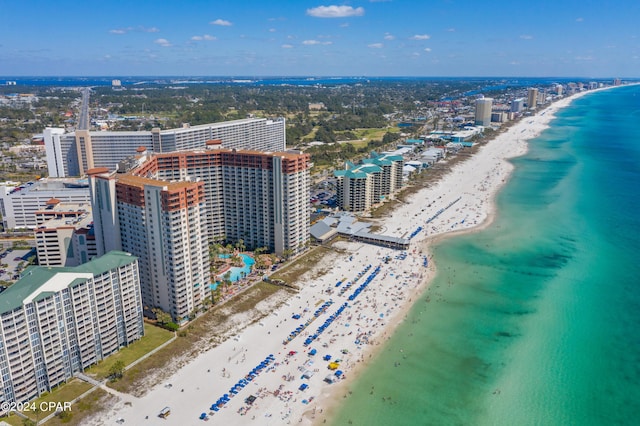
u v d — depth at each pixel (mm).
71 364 176500
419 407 166375
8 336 153250
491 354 197375
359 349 199625
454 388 176500
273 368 185500
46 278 166500
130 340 199250
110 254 194875
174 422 155875
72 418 156625
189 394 169875
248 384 175875
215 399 167625
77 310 174625
